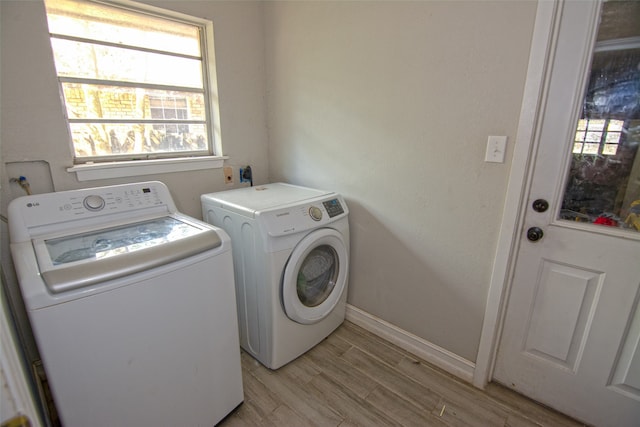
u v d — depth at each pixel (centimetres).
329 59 191
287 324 173
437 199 164
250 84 224
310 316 181
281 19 210
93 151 172
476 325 164
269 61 226
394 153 175
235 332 142
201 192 212
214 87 208
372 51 171
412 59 157
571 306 140
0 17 132
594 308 135
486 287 157
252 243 161
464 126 148
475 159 148
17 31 137
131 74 178
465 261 161
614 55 114
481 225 153
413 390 166
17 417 41
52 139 153
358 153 190
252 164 237
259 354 181
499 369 167
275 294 162
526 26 124
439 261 171
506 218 144
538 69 124
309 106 209
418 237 176
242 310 183
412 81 159
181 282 118
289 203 172
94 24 161
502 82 134
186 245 120
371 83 175
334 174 206
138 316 108
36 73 144
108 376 105
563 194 133
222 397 143
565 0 116
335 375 176
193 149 212
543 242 140
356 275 211
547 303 146
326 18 186
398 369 180
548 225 138
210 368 134
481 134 144
